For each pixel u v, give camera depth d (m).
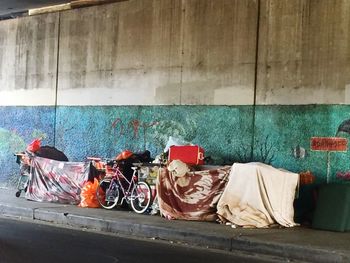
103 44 14.12
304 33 10.96
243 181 10.05
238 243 8.49
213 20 12.18
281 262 7.84
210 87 12.20
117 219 10.29
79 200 12.32
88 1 14.37
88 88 14.42
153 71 13.16
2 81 16.41
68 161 13.93
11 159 16.17
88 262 7.34
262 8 11.50
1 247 8.22
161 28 13.02
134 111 13.51
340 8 10.55
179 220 10.34
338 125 10.55
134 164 11.48
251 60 11.62
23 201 12.84
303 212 10.63
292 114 11.09
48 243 8.66
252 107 11.59
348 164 10.44
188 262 7.57
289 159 11.09
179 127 12.69
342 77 10.52
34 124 15.63
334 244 8.21
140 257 7.78
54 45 15.17
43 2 14.38
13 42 16.14
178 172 10.58
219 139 12.04
